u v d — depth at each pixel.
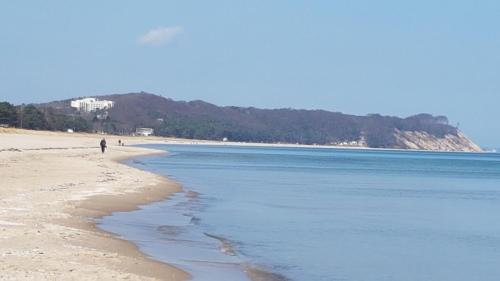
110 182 43.84
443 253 26.05
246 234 27.67
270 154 163.62
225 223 30.56
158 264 18.92
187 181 55.47
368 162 137.75
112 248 20.77
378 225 33.84
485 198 54.06
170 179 54.25
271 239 26.78
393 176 86.06
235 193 47.09
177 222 29.34
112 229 25.36
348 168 104.12
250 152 172.62
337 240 27.86
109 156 87.50
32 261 16.91
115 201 34.47
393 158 180.12
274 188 54.56
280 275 19.75
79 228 24.25
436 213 41.19
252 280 18.34
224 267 19.86
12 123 176.75
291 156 156.88
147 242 23.14
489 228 34.25
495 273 22.39
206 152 149.50
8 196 31.67
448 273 22.12
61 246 19.67
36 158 64.62
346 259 23.47
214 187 51.25
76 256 18.31
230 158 119.50
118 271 16.98
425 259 24.55
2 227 22.00
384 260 23.80
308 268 21.25
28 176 43.78
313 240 27.38
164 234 25.53
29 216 25.66
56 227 23.41
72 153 83.31
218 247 23.56
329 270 21.25
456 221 37.22
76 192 36.41
